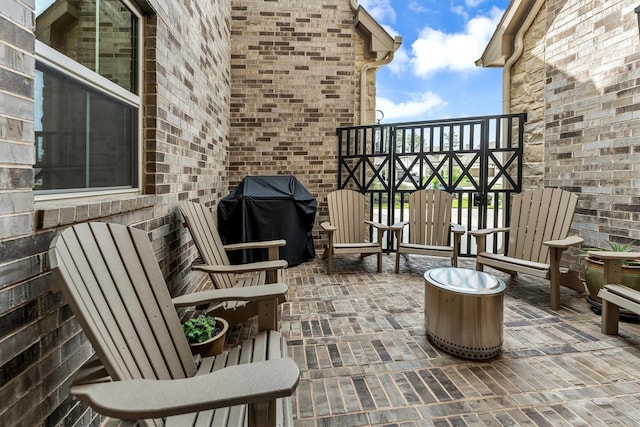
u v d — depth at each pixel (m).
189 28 2.75
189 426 0.98
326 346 2.17
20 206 0.99
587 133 3.21
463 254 4.36
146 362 1.13
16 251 0.97
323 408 1.57
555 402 1.61
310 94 4.91
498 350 2.04
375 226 3.95
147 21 2.02
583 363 1.95
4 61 0.92
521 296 3.06
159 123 2.09
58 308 1.17
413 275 3.78
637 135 2.78
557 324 2.47
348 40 4.94
